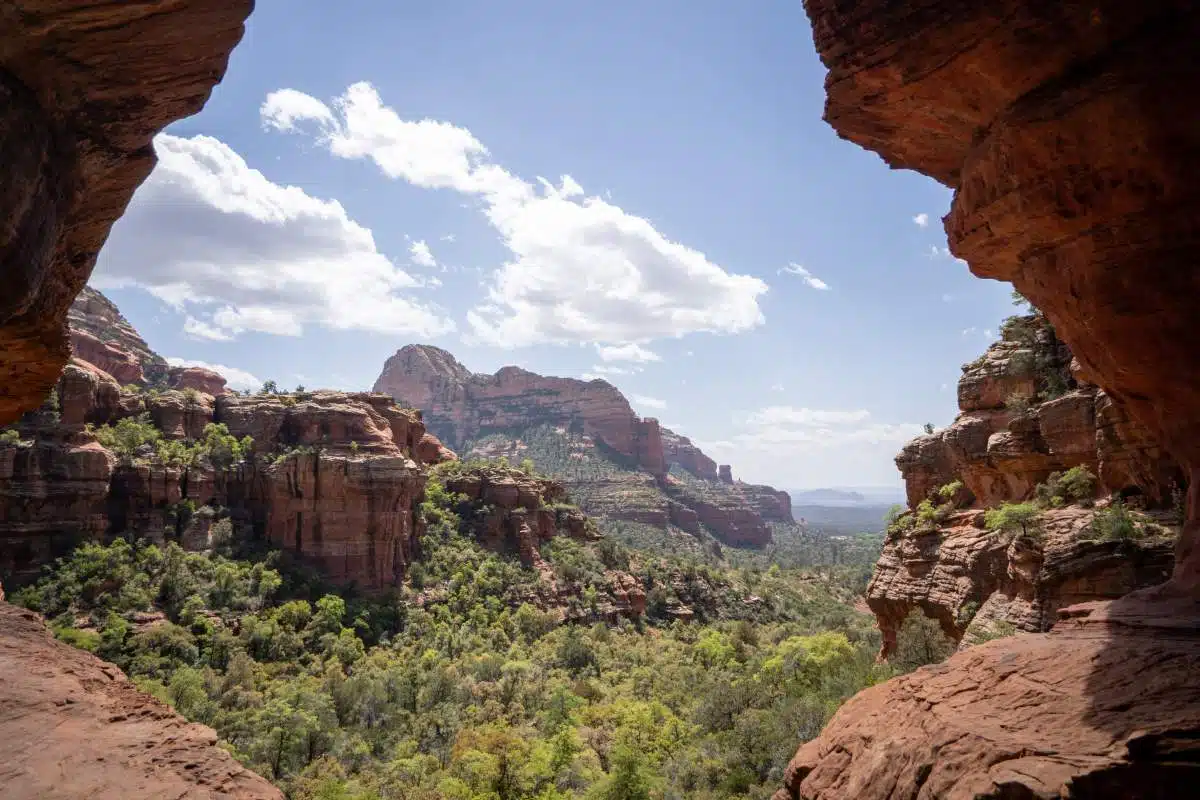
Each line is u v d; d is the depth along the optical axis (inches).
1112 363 659.4
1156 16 498.3
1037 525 1445.6
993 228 681.0
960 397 2128.4
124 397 3882.9
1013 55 563.2
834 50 657.0
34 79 511.2
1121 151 543.2
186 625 2999.5
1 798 367.2
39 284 552.1
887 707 601.6
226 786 426.0
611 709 2561.5
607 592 4744.1
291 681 2817.4
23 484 3011.8
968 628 1553.9
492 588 4279.0
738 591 5585.6
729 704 2374.5
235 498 3875.5
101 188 650.2
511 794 1892.2
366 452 4121.6
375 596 3818.9
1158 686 438.3
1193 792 339.6
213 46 561.6
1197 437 649.0
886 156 764.0
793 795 632.4
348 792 1868.8
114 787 396.8
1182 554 713.6
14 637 598.5
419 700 2778.1
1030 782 364.2
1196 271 549.0
